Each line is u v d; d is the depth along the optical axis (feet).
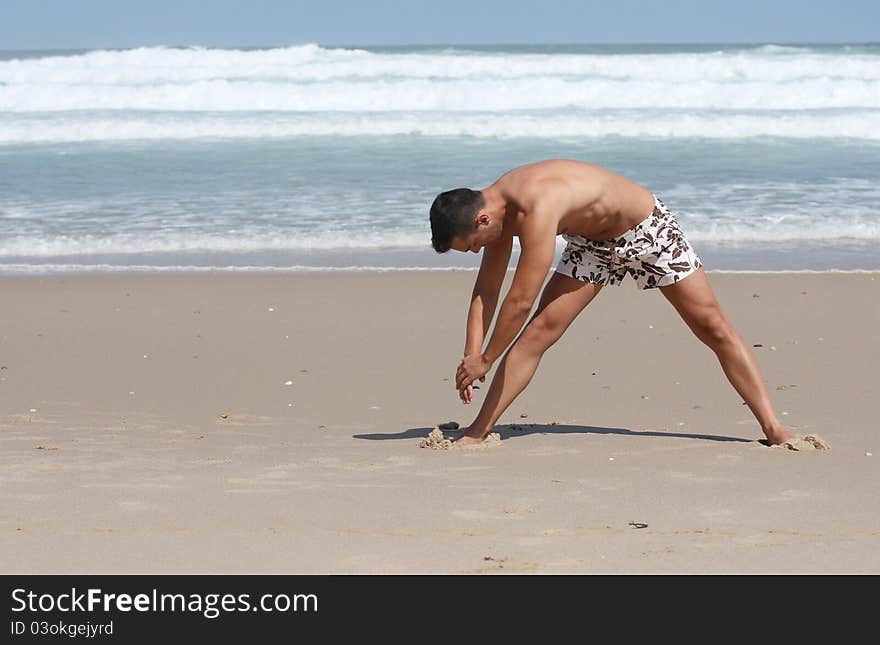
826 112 230.27
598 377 74.33
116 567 34.86
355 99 243.40
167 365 78.54
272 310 97.25
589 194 50.39
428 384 73.56
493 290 53.78
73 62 289.94
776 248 126.52
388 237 131.54
